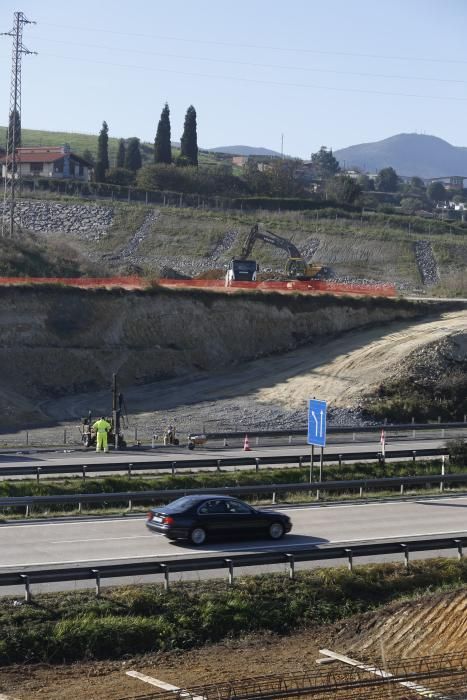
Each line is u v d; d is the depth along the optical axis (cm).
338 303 12106
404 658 3556
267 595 4000
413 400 9431
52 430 8688
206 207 19850
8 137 18088
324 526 5072
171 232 17888
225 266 16538
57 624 3553
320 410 5959
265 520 4666
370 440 8356
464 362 10062
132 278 12438
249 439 8212
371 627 3875
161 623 3688
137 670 3400
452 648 3638
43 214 17900
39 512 5347
